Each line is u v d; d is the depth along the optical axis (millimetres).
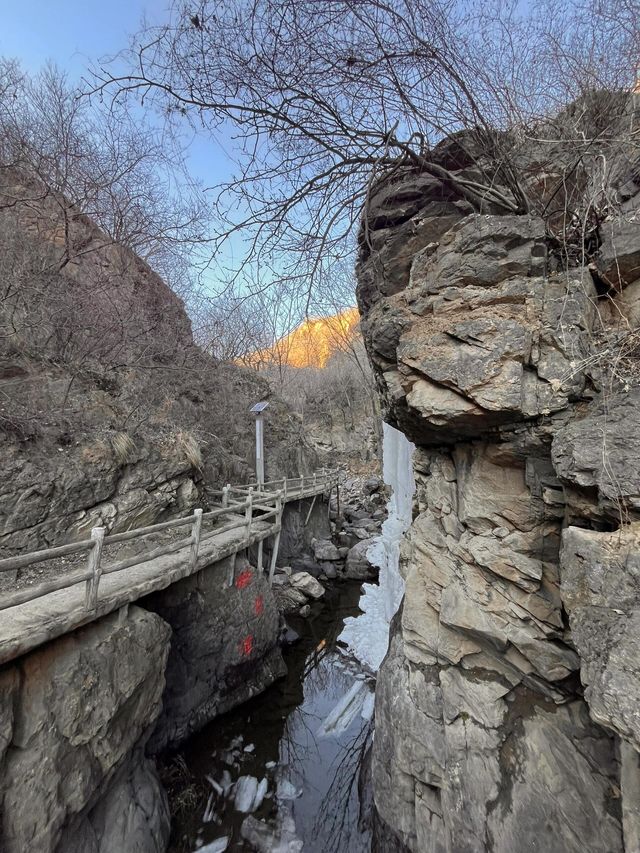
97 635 3684
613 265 2275
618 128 2453
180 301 8734
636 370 2059
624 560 1710
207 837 4211
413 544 3688
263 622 6695
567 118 2668
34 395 6203
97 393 7266
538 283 2424
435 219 3291
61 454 5879
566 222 2648
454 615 3020
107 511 6129
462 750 2902
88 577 3584
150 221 5535
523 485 2717
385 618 8305
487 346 2420
